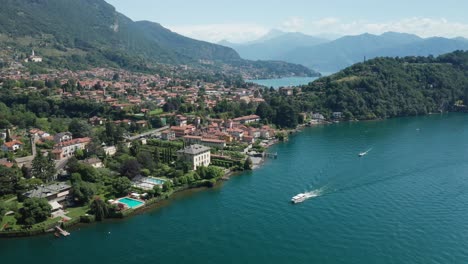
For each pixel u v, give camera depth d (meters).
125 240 144.12
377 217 156.88
